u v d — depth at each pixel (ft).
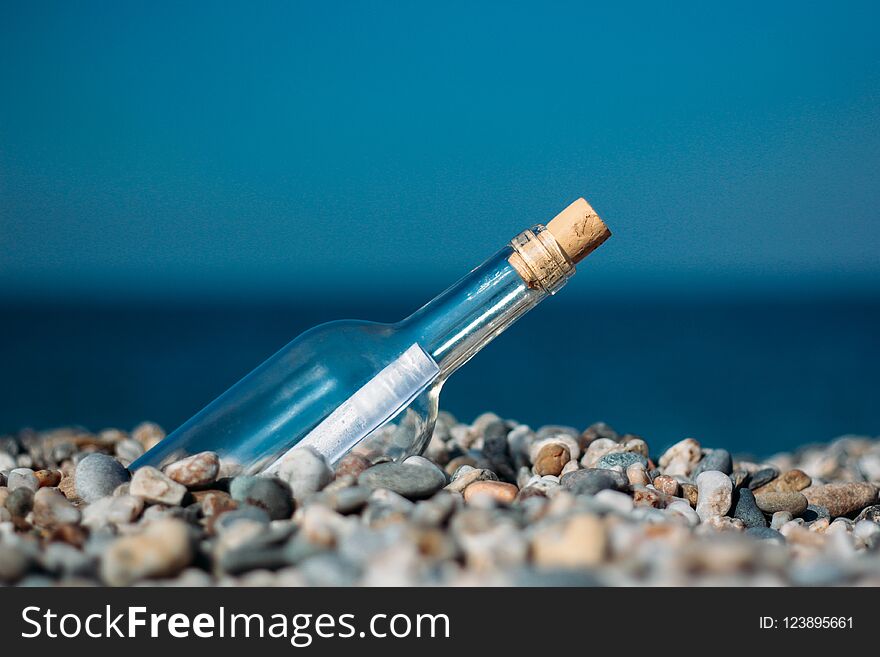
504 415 11.64
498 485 2.32
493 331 2.39
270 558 1.89
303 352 2.37
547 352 19.54
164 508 2.16
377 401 2.31
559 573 1.81
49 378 14.76
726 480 2.45
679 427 10.64
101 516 2.13
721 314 37.47
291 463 2.18
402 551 1.85
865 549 2.20
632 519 2.02
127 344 21.43
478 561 1.85
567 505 2.00
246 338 23.15
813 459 3.54
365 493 2.07
